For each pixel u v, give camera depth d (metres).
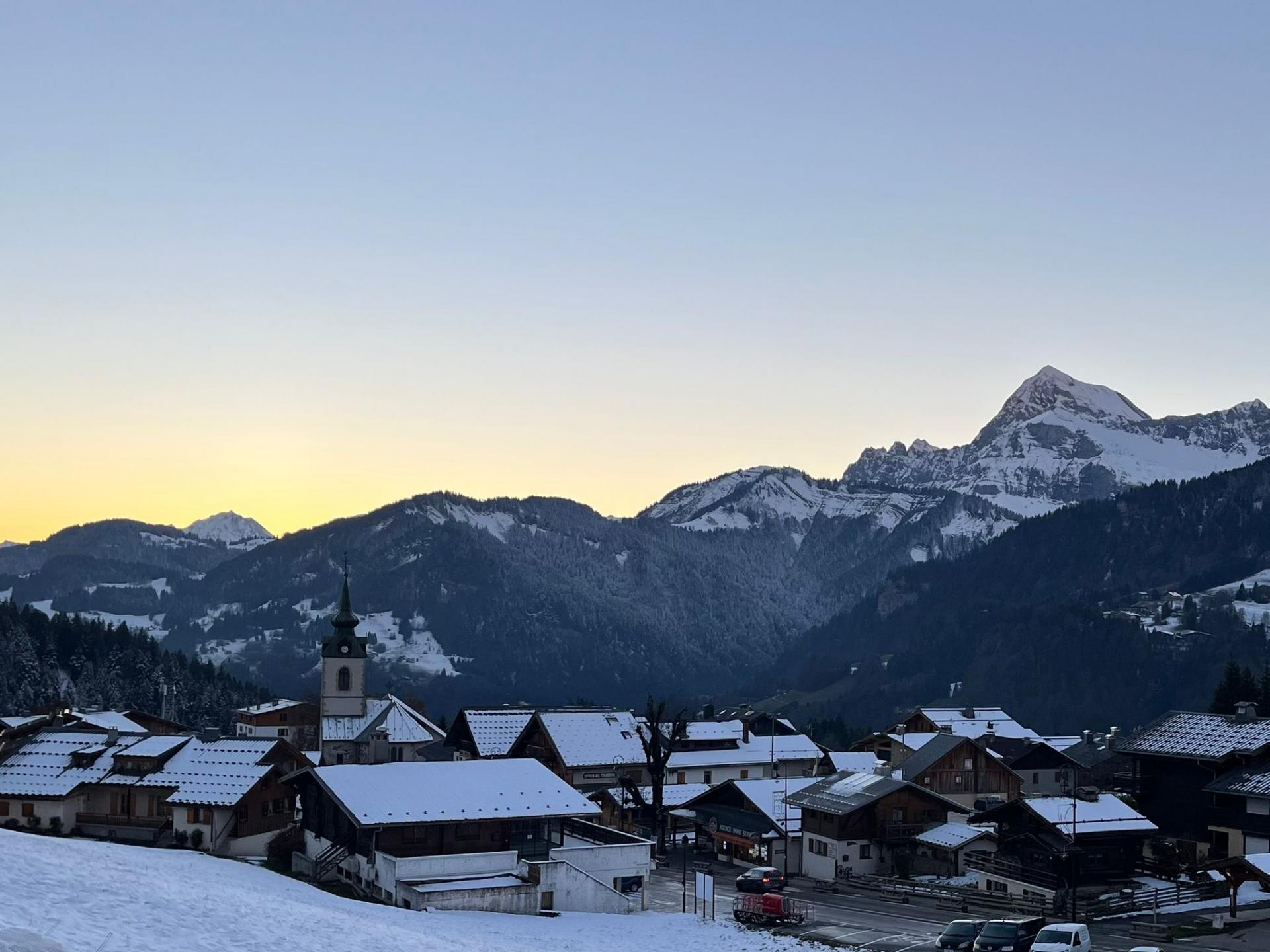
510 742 137.00
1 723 131.75
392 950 43.31
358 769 83.94
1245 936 64.38
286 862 85.19
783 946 63.88
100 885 41.41
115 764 97.06
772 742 141.25
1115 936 65.38
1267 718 94.88
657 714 114.50
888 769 99.94
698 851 108.00
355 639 159.00
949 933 62.12
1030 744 131.38
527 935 63.34
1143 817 81.69
